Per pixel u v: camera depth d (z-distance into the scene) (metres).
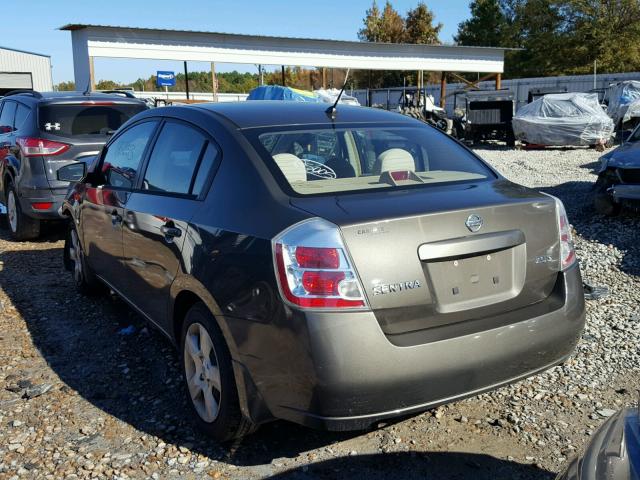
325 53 29.06
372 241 2.73
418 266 2.80
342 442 3.38
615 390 3.95
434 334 2.81
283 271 2.73
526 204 3.15
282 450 3.31
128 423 3.60
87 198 5.15
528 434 3.44
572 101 22.73
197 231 3.32
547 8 52.16
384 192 3.17
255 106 4.00
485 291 2.99
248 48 26.98
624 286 6.06
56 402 3.84
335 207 2.91
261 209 3.02
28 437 3.45
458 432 3.46
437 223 2.87
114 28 23.92
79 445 3.37
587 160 18.72
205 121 3.76
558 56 51.78
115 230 4.50
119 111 8.11
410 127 4.10
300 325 2.67
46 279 6.45
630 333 4.86
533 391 3.93
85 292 5.80
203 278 3.18
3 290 6.06
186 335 3.51
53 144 7.54
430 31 61.62
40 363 4.41
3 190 8.50
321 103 4.33
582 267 6.71
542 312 3.10
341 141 3.70
